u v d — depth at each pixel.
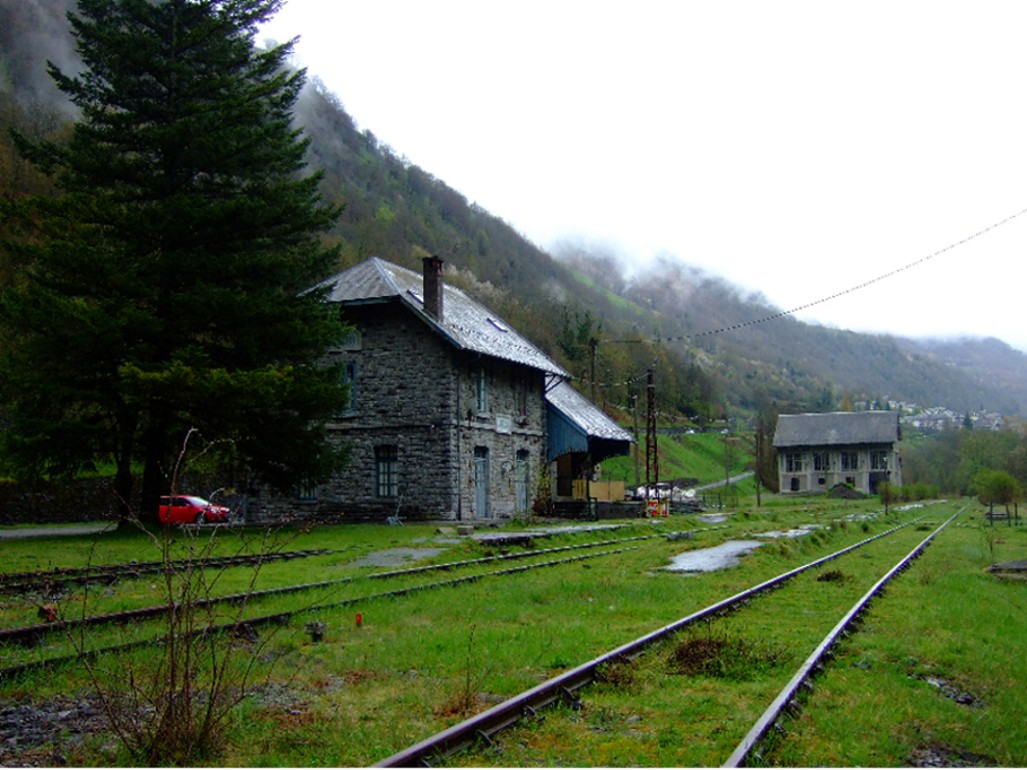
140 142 24.31
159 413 22.75
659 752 6.07
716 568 17.58
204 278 24.14
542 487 37.38
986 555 24.55
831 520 38.94
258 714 6.96
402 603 12.59
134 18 24.88
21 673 7.88
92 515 37.00
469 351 30.41
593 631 10.37
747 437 115.38
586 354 83.56
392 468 30.94
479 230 156.75
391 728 6.59
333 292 31.61
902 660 9.30
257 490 32.34
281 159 25.88
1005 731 6.99
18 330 22.83
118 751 6.00
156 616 10.77
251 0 25.23
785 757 5.95
